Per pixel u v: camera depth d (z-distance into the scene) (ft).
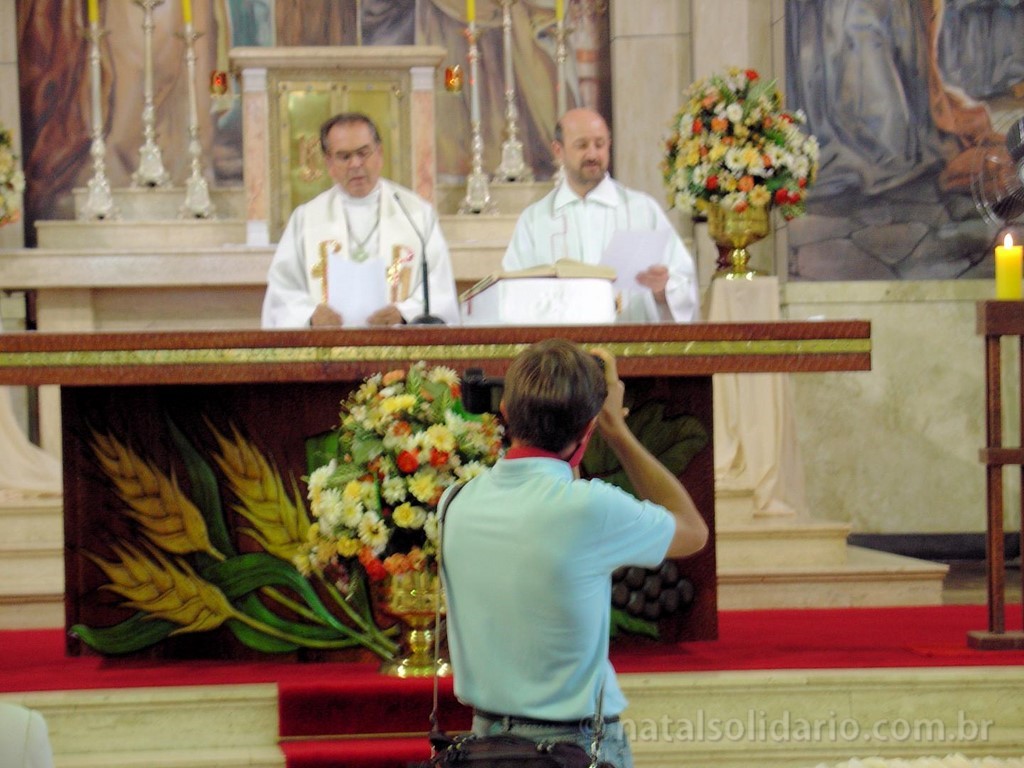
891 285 43.37
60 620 28.71
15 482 33.47
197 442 22.58
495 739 13.05
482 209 42.96
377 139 29.84
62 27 44.86
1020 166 27.63
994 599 22.91
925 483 43.62
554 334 21.12
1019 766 19.07
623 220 32.09
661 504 15.02
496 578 13.61
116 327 41.22
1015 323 22.58
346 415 22.41
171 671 21.63
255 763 19.38
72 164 44.98
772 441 34.19
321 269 29.71
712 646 23.22
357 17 45.70
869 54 43.29
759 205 32.96
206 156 45.32
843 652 22.62
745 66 43.96
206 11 45.37
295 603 22.45
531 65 46.14
